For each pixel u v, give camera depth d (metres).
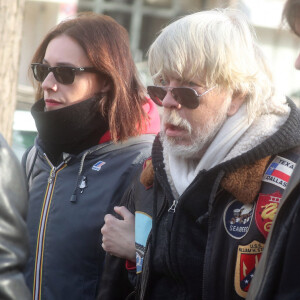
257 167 7.68
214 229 7.77
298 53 6.85
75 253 10.06
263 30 47.78
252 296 6.80
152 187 8.84
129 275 9.10
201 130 8.20
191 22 8.23
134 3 55.28
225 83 8.05
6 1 14.16
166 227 8.22
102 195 10.18
